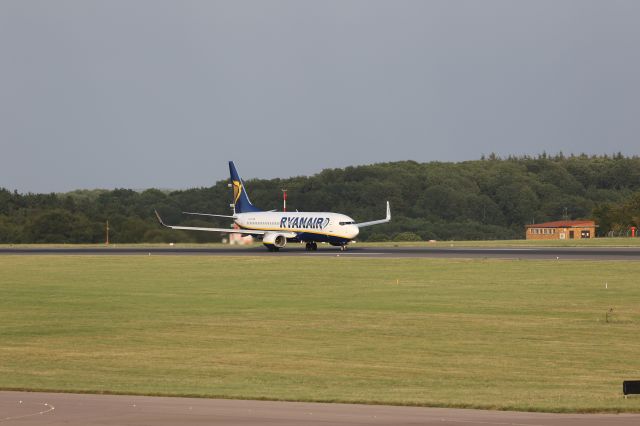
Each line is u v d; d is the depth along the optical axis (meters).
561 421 75.06
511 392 97.00
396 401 85.94
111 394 90.00
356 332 148.50
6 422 73.12
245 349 133.12
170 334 147.75
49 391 92.06
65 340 142.38
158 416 76.12
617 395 93.50
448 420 75.31
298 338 143.12
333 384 104.50
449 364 120.50
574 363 120.94
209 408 80.62
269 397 88.44
